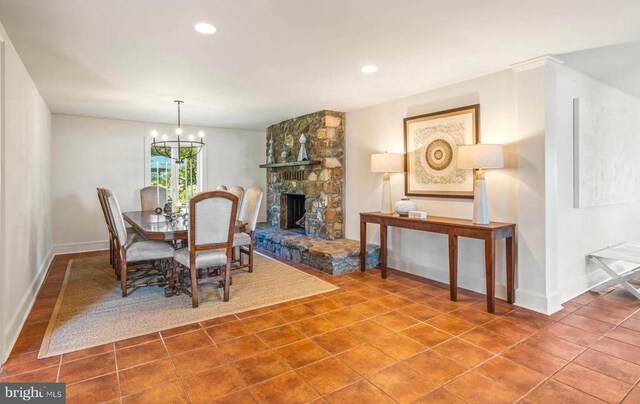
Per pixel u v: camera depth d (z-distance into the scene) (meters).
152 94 4.31
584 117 3.54
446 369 2.21
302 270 4.64
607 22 2.38
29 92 3.48
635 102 4.52
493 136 3.50
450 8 2.19
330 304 3.38
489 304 3.14
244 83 3.84
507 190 3.40
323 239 5.43
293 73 3.50
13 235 2.72
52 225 5.51
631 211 4.52
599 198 3.79
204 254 3.37
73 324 2.90
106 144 5.98
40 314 3.12
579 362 2.29
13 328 2.61
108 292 3.72
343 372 2.19
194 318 3.04
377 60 3.13
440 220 3.65
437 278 4.16
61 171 5.64
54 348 2.49
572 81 3.48
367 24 2.42
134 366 2.25
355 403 1.88
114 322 2.95
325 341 2.61
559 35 2.60
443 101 3.99
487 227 3.12
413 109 4.36
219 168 7.10
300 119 5.91
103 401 1.90
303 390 2.00
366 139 5.08
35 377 2.13
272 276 4.35
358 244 5.05
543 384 2.04
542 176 3.10
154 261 4.61
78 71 3.40
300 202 6.61
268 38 2.65
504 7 2.17
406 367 2.24
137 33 2.54
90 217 5.89
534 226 3.17
